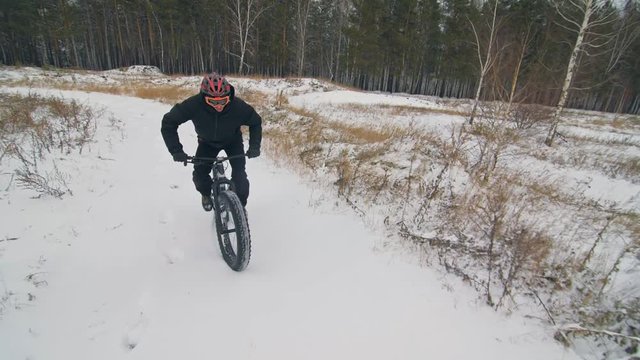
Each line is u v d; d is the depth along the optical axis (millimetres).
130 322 2559
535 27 23625
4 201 4109
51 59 51375
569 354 2436
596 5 12125
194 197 4855
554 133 12781
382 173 5969
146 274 3107
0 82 20078
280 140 8281
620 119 28688
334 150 7535
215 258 3414
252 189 5355
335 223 4281
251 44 44688
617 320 2646
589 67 20234
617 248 3967
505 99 9070
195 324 2555
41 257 3207
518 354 2428
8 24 41156
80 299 2754
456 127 13812
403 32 43125
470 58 38812
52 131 6781
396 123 14047
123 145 7012
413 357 2371
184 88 21016
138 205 4441
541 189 6516
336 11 45156
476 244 3670
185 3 42812
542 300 2945
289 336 2482
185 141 7984
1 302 2619
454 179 5785
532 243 3520
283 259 3457
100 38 50750
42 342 2344
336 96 25484
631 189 7668
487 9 20219
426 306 2854
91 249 3416
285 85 28172
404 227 4066
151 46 47719
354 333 2541
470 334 2590
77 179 5004
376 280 3166
